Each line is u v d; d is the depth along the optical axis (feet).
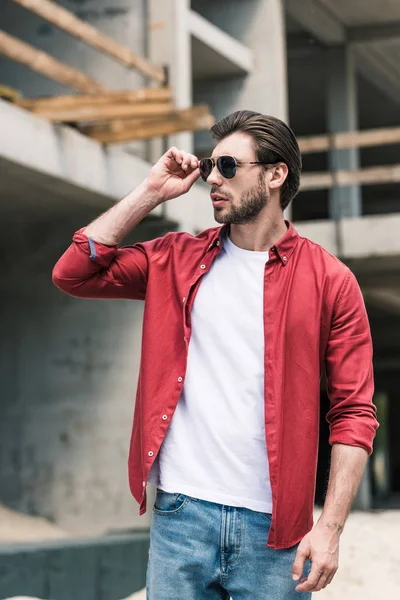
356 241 54.65
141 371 10.41
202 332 10.19
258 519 9.90
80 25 37.40
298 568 9.47
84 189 40.88
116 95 38.34
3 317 49.62
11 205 44.83
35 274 48.67
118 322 47.62
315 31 68.28
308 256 10.22
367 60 74.02
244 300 10.12
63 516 47.55
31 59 35.47
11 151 36.11
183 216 46.37
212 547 9.98
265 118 10.22
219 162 10.11
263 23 58.70
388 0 65.21
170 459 10.14
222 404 10.00
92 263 10.57
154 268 10.52
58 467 47.98
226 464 9.95
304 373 9.99
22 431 48.85
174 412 10.16
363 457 9.85
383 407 114.93
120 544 38.45
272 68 58.23
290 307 10.03
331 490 9.72
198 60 56.13
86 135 41.19
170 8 48.60
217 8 59.36
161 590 10.11
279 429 9.82
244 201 10.11
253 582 9.94
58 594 35.65
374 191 102.01
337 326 10.16
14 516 47.57
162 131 39.96
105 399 47.55
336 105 69.62
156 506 10.28
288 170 10.30
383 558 27.12
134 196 10.51
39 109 38.42
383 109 88.74
